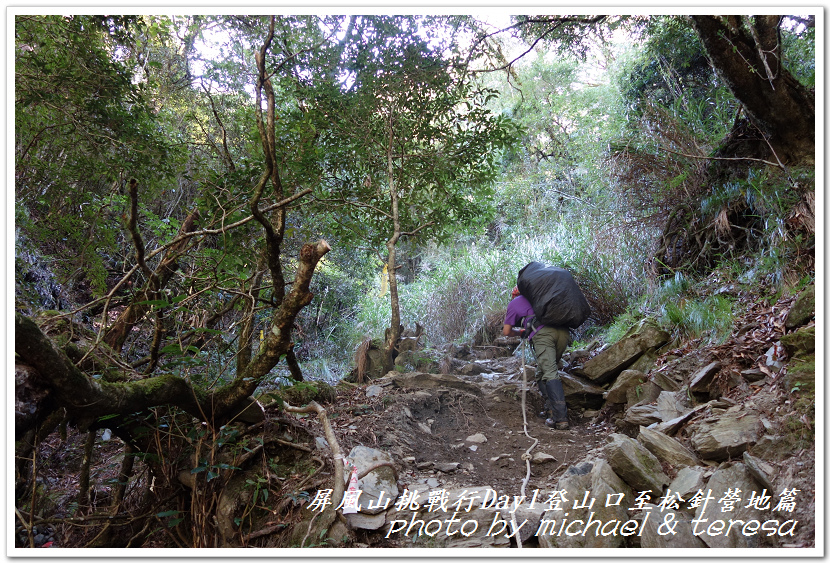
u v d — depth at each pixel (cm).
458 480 325
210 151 673
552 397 441
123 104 539
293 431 338
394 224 593
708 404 327
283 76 544
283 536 269
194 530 289
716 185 546
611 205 737
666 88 820
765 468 244
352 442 341
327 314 996
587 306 462
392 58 538
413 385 478
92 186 602
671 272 557
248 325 399
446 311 802
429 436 394
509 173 1220
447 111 609
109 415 257
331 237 812
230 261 378
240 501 293
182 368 343
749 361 348
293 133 519
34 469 254
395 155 611
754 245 484
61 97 463
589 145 954
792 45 573
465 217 649
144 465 361
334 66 534
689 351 421
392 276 576
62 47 452
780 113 470
